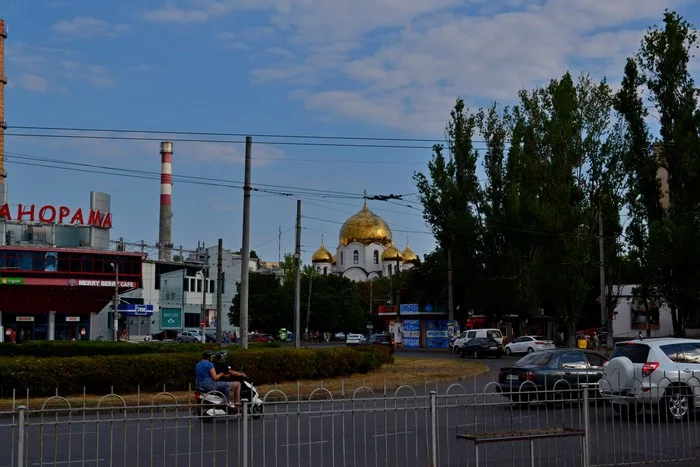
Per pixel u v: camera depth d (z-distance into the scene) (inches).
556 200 2239.2
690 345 741.3
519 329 2778.1
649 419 587.2
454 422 697.0
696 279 1777.8
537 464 521.7
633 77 1878.7
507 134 2507.4
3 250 2696.9
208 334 3595.0
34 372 992.2
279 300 4001.0
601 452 553.9
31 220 2893.7
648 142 1875.0
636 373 727.1
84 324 2925.7
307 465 519.8
